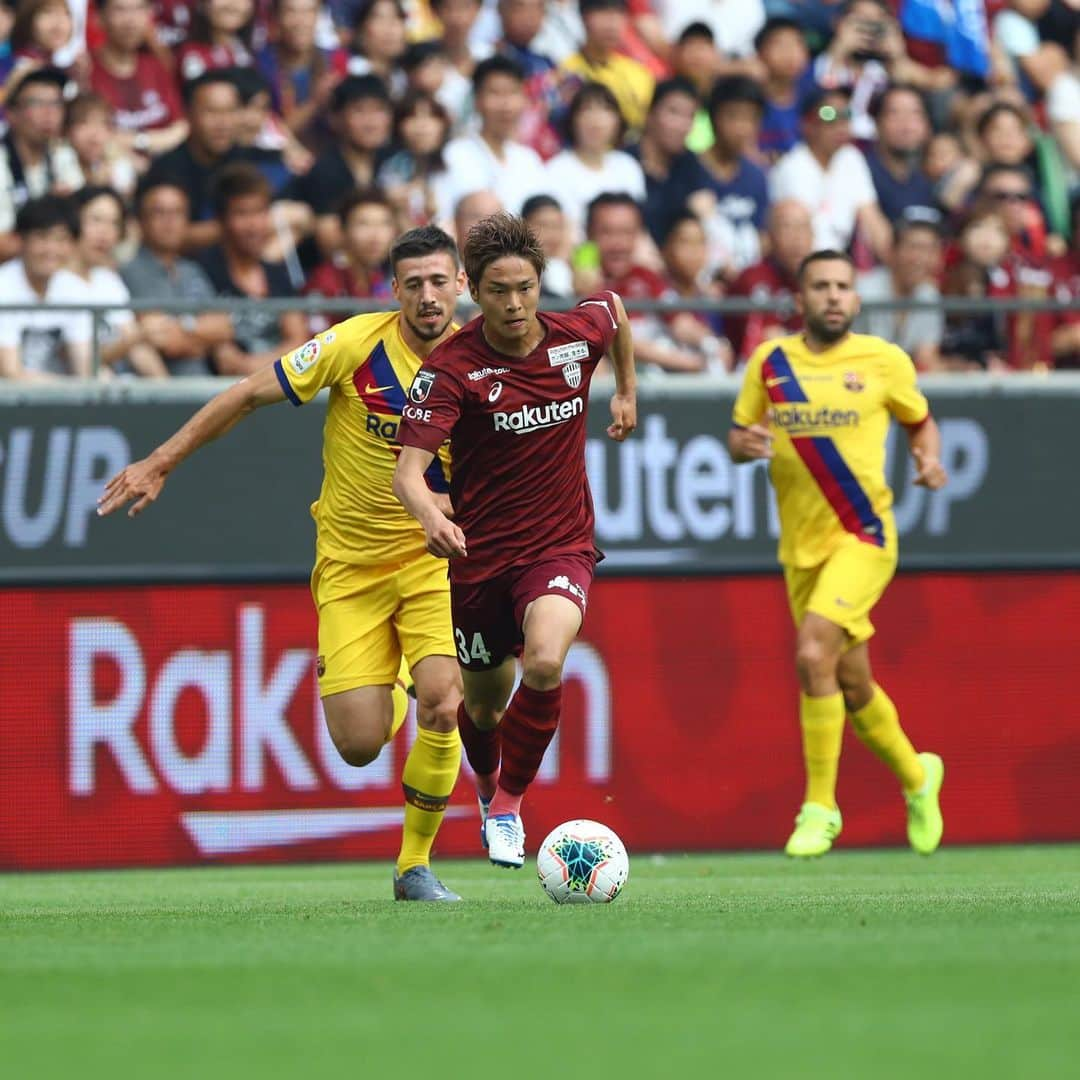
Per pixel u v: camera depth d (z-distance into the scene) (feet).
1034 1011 37.27
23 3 141.59
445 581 74.28
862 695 101.86
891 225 152.25
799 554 101.30
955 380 124.06
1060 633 124.06
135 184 140.15
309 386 73.26
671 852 119.24
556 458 68.18
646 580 120.26
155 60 144.46
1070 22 168.25
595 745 119.14
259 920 61.41
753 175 149.59
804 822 99.91
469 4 149.79
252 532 117.80
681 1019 36.37
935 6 164.96
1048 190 160.25
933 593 122.83
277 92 145.89
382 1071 31.01
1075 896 71.82
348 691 74.33
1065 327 127.75
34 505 115.85
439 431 65.36
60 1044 34.76
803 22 162.91
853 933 52.24
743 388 102.63
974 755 122.72
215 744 116.06
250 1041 34.68
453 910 65.41
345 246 131.54
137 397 116.78
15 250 127.95
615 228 136.56
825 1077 29.76
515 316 64.54
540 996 39.73
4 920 63.98
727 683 120.67
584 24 155.43
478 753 75.00
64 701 114.93
